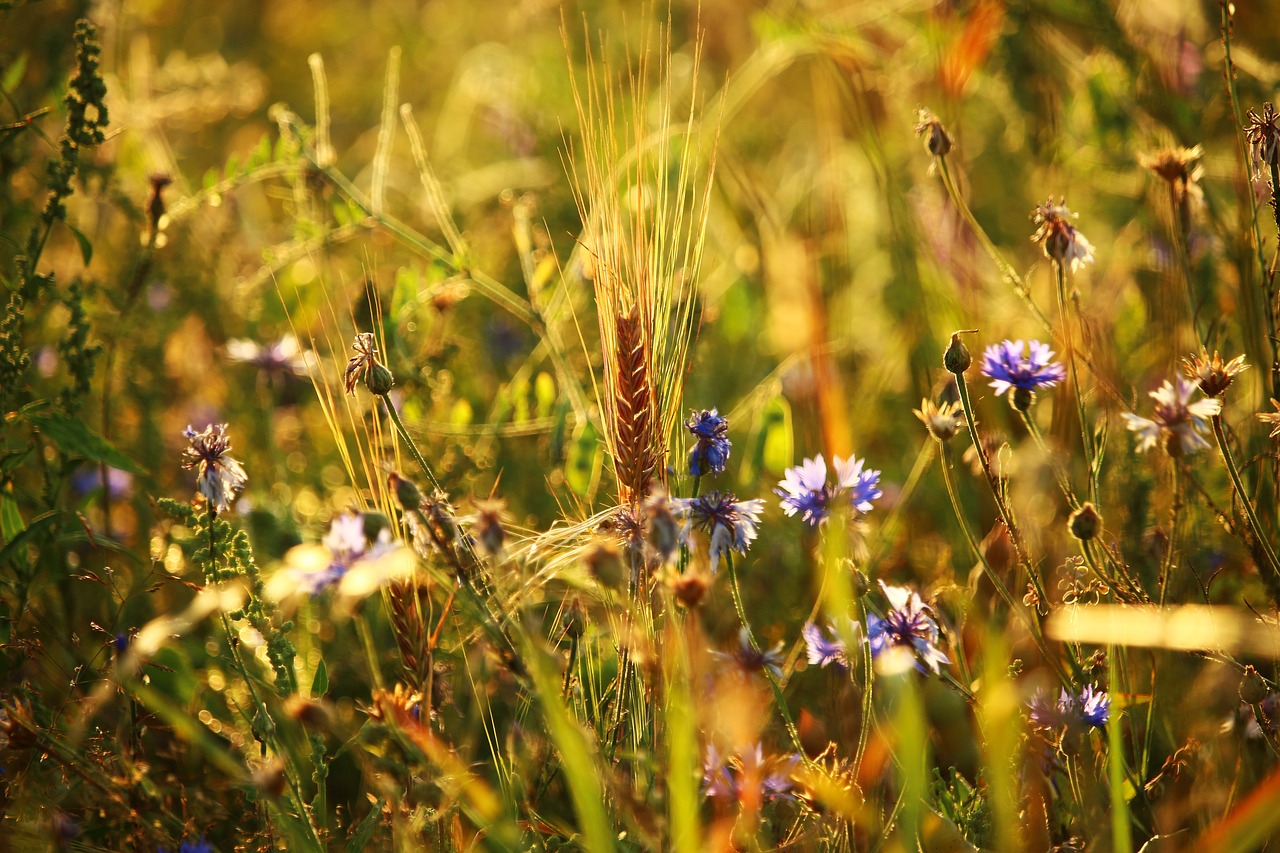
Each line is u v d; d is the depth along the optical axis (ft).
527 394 4.81
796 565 4.54
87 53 4.39
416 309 4.70
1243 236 4.37
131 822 3.88
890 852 3.83
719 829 3.78
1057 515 4.28
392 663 4.42
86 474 4.76
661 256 3.98
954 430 3.90
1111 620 3.76
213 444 3.98
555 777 4.11
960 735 4.21
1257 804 3.70
